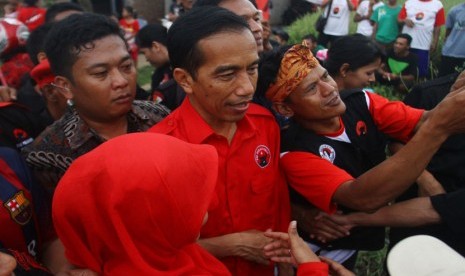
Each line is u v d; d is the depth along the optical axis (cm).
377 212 164
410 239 99
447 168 193
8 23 267
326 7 689
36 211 133
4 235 124
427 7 530
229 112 133
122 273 103
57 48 138
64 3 286
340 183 142
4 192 124
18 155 133
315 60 152
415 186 209
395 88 463
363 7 660
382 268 269
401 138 169
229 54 124
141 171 97
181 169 101
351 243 181
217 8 132
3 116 181
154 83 388
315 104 151
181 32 130
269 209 156
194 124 142
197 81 131
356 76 246
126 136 106
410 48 543
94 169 100
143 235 100
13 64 270
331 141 163
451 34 489
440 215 159
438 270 92
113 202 96
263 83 159
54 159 138
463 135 189
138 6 1077
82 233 105
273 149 158
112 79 137
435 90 200
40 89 193
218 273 119
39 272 120
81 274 106
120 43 140
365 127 170
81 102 142
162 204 98
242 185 148
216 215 144
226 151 145
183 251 113
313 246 181
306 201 175
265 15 387
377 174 127
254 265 157
